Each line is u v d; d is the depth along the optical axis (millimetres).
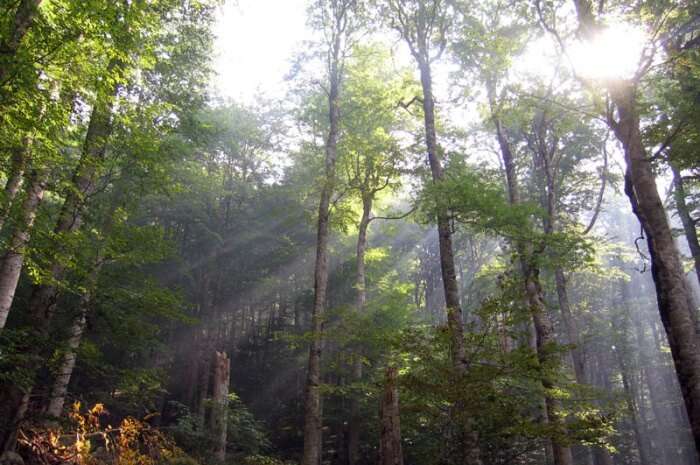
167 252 11172
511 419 6898
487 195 12195
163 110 10891
